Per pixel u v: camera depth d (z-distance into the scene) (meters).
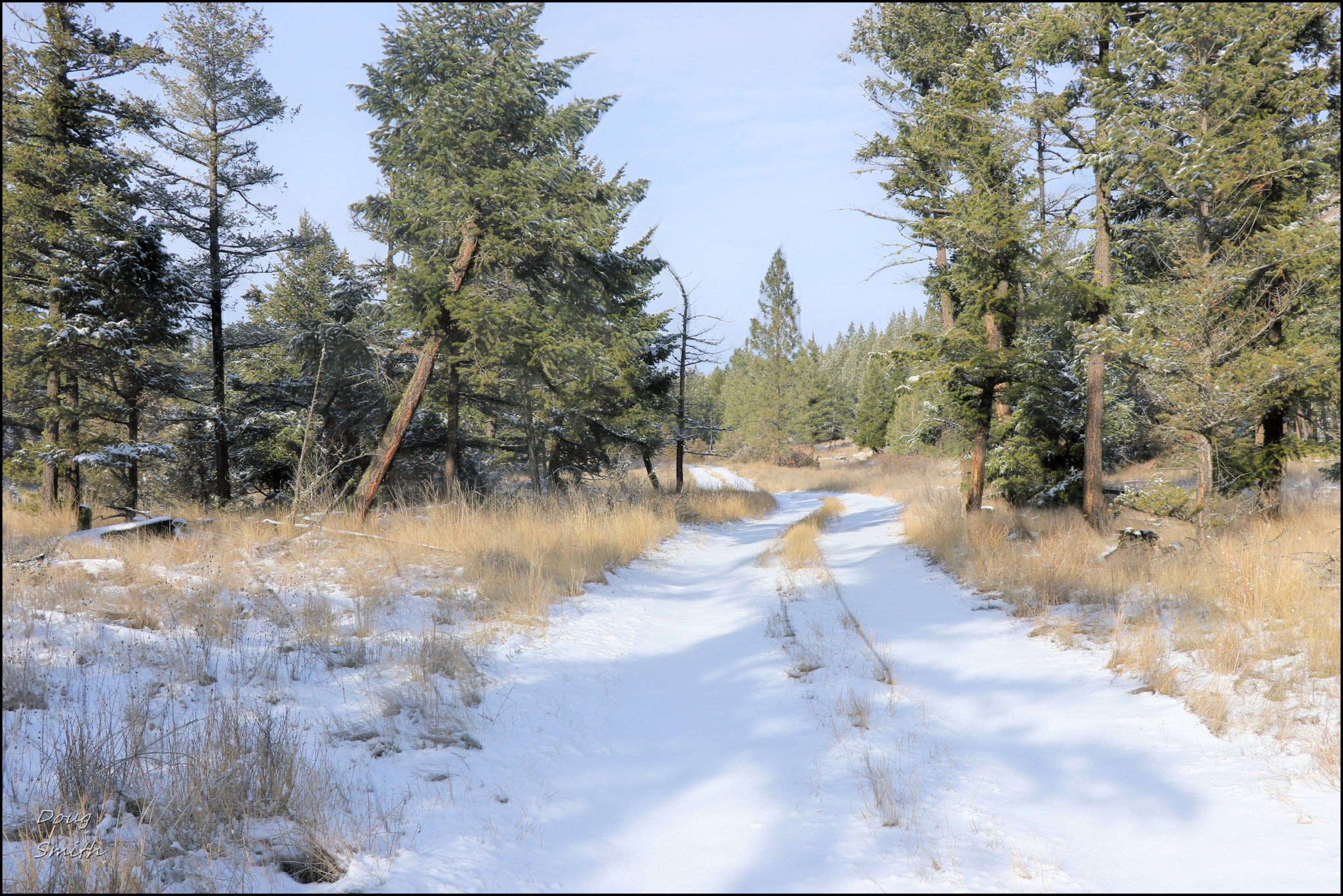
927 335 15.75
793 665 7.24
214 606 7.32
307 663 6.29
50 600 6.84
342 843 3.62
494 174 14.75
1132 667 6.16
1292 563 6.43
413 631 7.55
